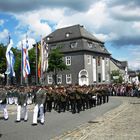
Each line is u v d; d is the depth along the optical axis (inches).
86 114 897.5
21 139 486.0
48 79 2738.7
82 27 2834.6
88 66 2711.6
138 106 1168.8
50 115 868.0
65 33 2805.1
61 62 2442.2
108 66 3051.2
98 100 1264.8
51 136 512.1
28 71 1318.9
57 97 965.2
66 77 2733.8
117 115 844.0
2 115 842.2
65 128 607.5
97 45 2898.6
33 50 2320.4
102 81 2918.3
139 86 1903.3
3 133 542.6
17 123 681.6
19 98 716.0
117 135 503.5
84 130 573.3
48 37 2891.2
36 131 566.9
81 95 962.1
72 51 2706.7
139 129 569.3
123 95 1998.0
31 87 1167.0
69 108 1036.5
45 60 1352.1
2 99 739.4
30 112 928.3
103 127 605.6
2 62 2321.6
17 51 2364.7
